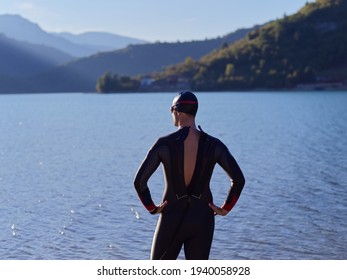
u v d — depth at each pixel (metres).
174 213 7.33
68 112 123.12
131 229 17.47
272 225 17.66
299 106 124.56
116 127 72.50
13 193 24.30
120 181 27.47
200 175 7.31
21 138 57.56
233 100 174.12
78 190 24.91
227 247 15.39
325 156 37.06
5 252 15.12
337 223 17.92
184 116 7.46
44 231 17.28
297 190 24.00
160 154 7.29
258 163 33.81
